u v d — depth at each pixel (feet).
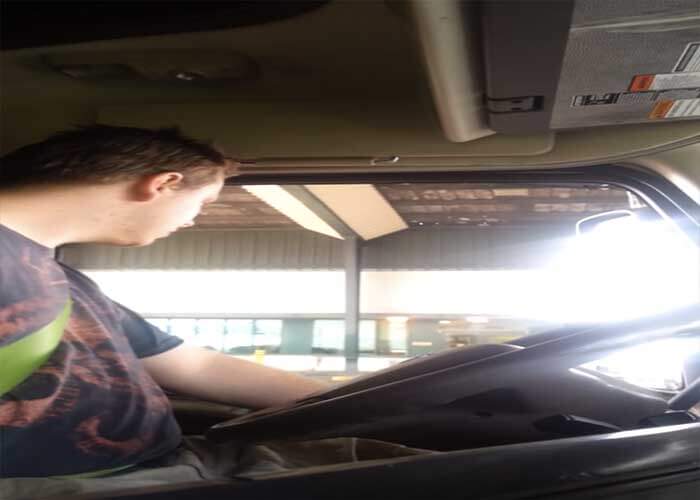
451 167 4.13
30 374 2.37
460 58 2.58
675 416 2.64
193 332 36.58
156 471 2.50
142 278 36.63
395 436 2.52
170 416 2.92
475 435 2.47
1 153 3.83
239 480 1.64
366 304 35.86
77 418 2.46
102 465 2.48
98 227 2.57
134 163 2.43
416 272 35.24
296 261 36.96
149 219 2.62
